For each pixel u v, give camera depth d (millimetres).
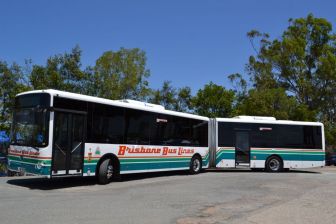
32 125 12961
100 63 44125
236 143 21984
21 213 8836
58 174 12766
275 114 35000
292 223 8250
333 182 16469
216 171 23125
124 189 13391
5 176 18312
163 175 19141
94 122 14258
